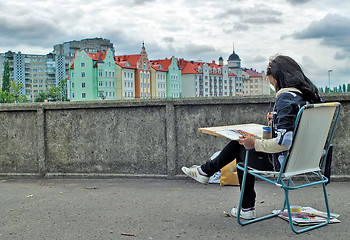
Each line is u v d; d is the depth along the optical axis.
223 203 3.92
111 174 5.27
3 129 5.54
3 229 3.29
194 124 5.04
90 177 5.32
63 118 5.40
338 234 2.96
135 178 5.20
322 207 3.70
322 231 3.04
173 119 5.05
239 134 3.13
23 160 5.52
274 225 3.20
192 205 3.87
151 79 162.12
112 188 4.71
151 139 5.18
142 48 159.25
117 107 5.25
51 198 4.30
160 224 3.32
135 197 4.24
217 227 3.20
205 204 3.89
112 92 151.00
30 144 5.50
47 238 3.07
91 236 3.09
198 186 4.69
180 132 5.07
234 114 4.94
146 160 5.21
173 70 169.50
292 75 2.89
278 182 2.92
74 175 5.37
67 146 5.41
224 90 191.50
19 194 4.52
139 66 156.50
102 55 150.62
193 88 175.88
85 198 4.26
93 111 5.32
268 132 2.97
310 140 2.90
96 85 149.00
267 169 3.12
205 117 5.01
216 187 4.62
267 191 4.35
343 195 4.10
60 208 3.88
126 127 5.24
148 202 4.02
